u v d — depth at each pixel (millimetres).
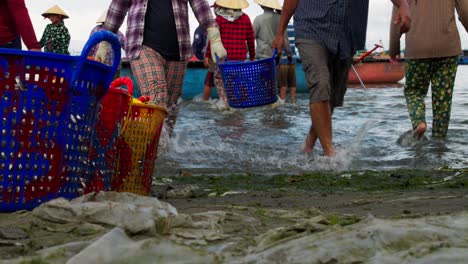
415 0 9742
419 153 9031
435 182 6379
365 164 8289
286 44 18625
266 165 8141
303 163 8242
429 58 9789
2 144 3783
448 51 9664
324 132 8195
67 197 4051
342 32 8023
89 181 4344
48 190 3932
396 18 8172
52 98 3887
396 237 2732
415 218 3182
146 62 7957
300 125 12508
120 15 8141
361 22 8219
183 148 9109
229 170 7840
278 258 2576
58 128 3934
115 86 5184
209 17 8539
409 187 6125
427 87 10070
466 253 2555
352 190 6000
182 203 5156
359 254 2609
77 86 3982
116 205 3467
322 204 4918
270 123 12906
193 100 19141
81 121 4070
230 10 15617
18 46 6668
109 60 13828
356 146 9398
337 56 8172
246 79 8766
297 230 3037
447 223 2967
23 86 3801
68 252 2656
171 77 8258
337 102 8648
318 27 7996
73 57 3904
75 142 4062
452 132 10695
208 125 12492
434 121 10109
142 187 5176
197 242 2951
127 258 2502
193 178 6988
